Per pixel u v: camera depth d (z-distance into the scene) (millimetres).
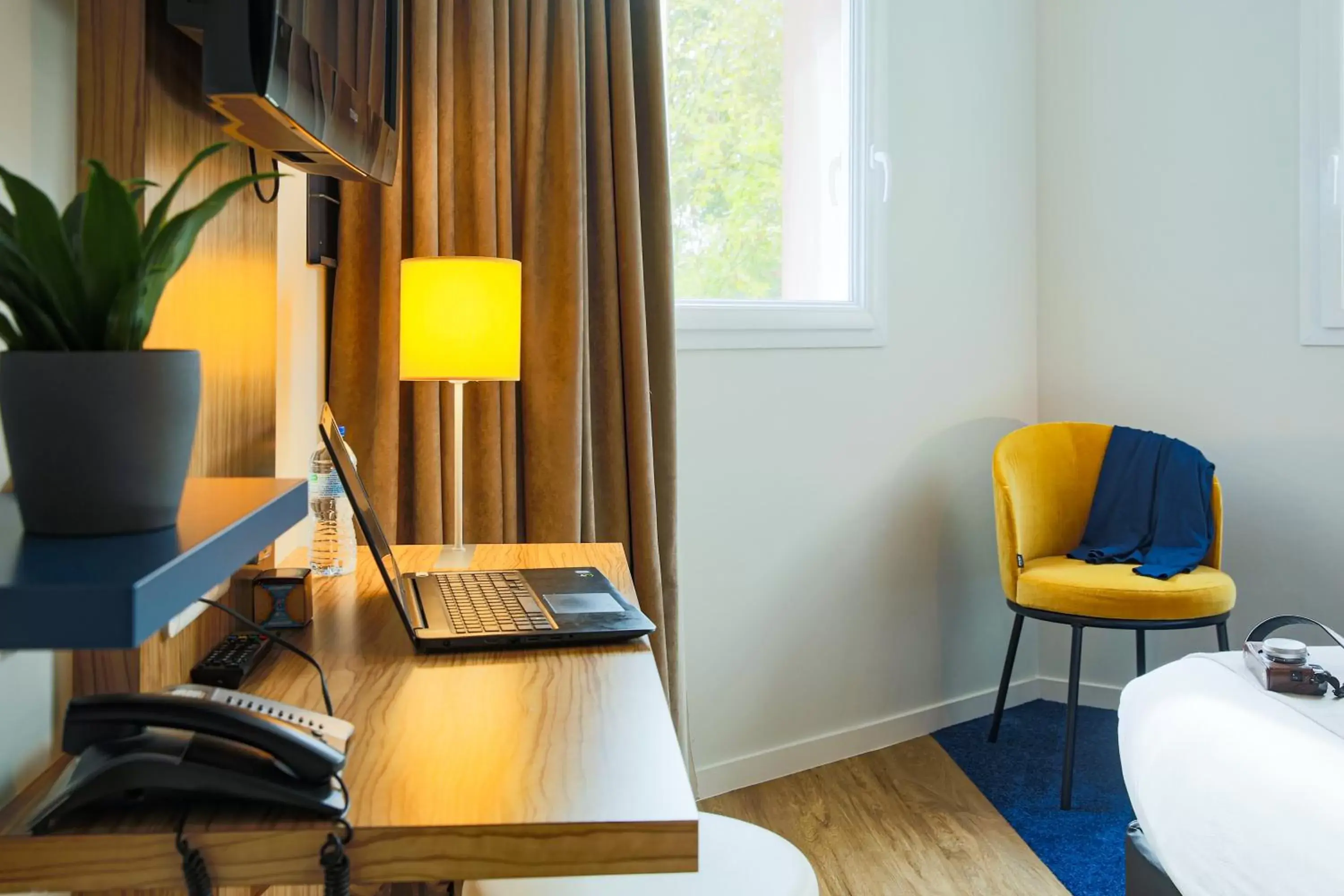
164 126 1090
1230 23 3299
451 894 1402
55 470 731
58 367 723
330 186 2195
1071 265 3592
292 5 1102
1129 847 1766
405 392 2322
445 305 1955
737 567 3037
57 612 607
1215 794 1481
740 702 3061
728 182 3057
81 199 806
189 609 1162
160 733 862
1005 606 3635
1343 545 3223
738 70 3059
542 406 2383
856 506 3262
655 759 931
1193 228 3391
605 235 2486
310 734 893
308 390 2072
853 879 2451
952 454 3477
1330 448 3225
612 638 1275
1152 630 3025
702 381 2941
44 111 964
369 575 1638
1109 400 3555
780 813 2840
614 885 1365
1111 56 3492
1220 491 3084
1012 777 3064
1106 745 3291
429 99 2225
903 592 3381
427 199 2225
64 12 1001
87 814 811
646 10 2520
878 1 3186
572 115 2385
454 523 2285
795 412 3121
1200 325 3395
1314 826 1298
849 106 3201
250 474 1443
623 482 2523
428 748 949
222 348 1296
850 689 3281
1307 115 3178
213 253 1253
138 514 755
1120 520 3230
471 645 1242
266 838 791
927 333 3393
